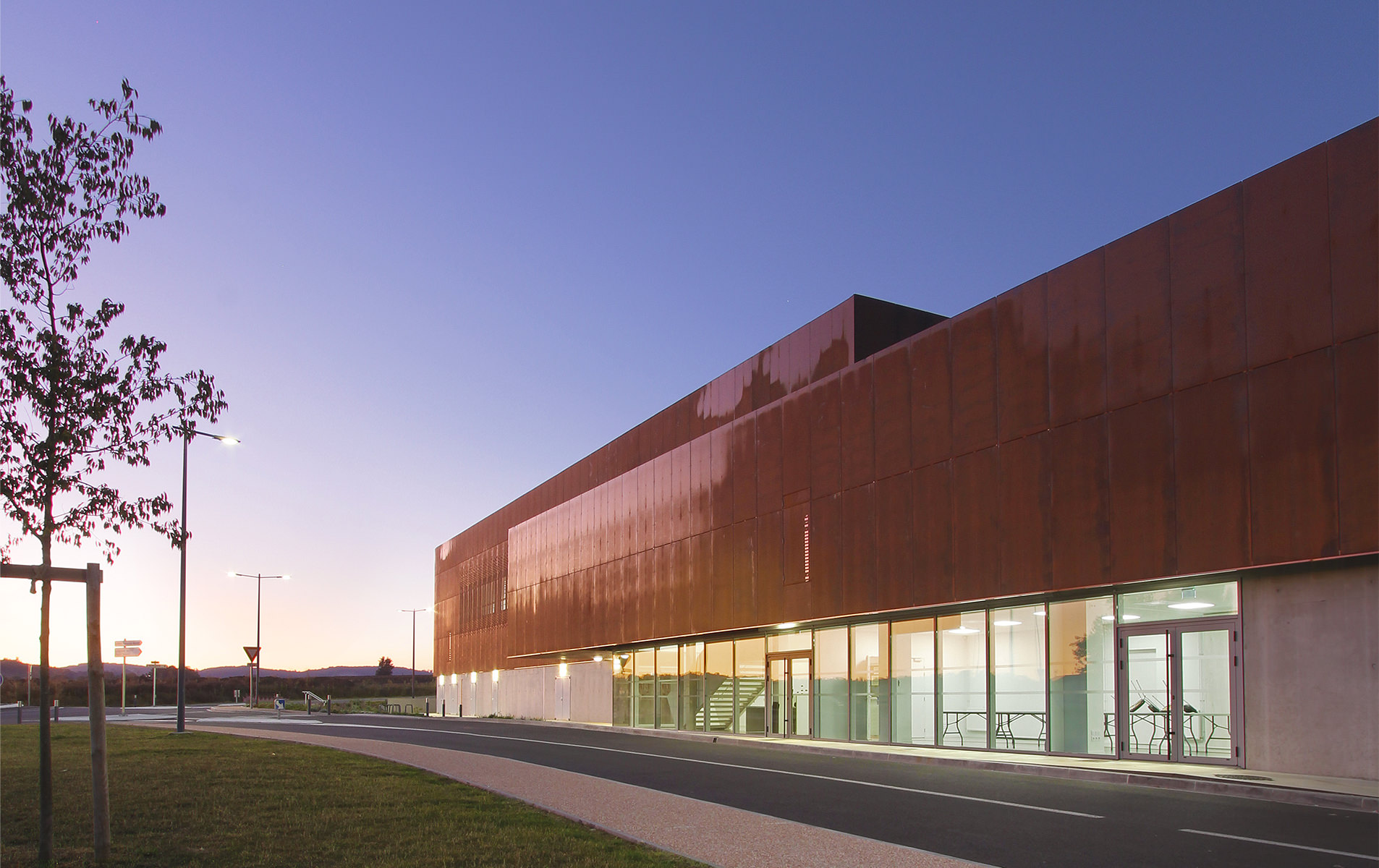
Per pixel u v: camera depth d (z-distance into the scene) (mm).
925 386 25672
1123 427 20234
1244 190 18344
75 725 36875
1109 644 20938
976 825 12812
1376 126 16234
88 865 10211
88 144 11258
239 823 12758
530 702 55750
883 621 27781
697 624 35875
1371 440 15906
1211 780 16250
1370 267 16188
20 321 10969
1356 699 16438
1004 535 22875
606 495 45156
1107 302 20875
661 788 17125
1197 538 18516
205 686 109812
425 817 13234
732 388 38094
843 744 27094
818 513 29500
